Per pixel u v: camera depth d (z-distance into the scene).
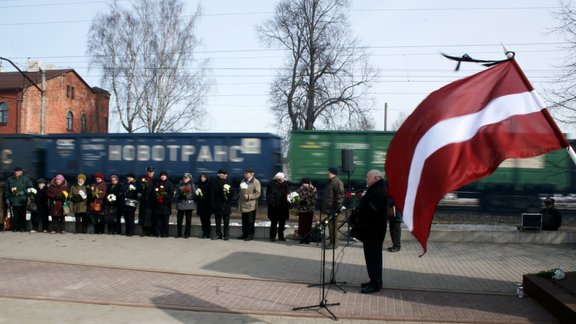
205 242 13.84
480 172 5.58
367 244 8.60
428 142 5.79
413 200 5.71
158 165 24.42
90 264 10.84
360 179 22.70
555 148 5.72
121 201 15.01
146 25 39.09
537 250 12.78
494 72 6.19
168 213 14.59
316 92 39.78
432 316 7.21
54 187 15.23
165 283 9.17
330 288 8.92
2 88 46.06
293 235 14.41
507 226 17.53
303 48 40.22
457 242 13.98
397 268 10.68
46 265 10.73
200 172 23.92
